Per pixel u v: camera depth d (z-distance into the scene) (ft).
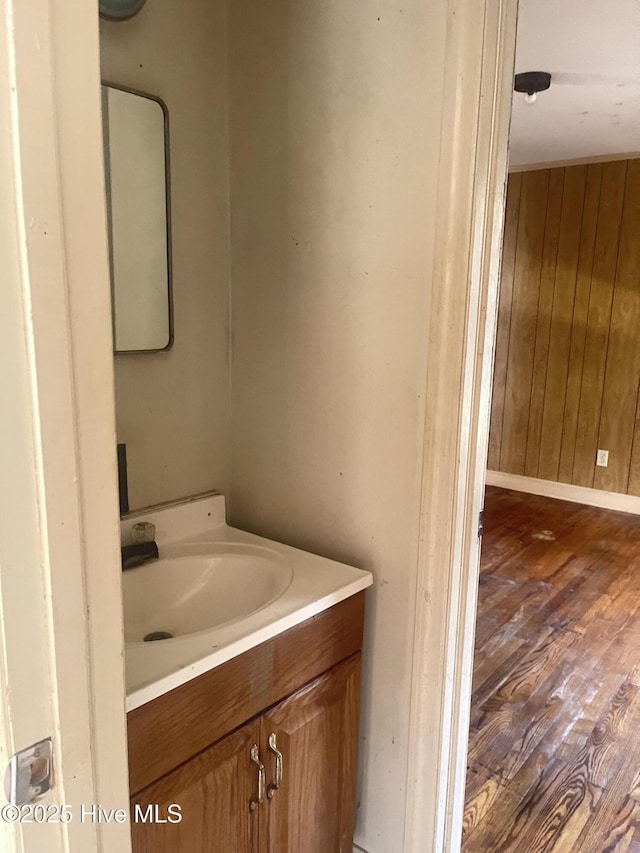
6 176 1.81
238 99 5.15
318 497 5.19
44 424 1.97
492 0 3.89
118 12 4.35
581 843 5.74
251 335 5.41
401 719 4.91
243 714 3.84
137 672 3.34
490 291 4.35
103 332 2.14
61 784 2.18
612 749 6.93
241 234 5.33
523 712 7.49
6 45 1.76
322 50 4.61
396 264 4.47
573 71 8.99
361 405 4.81
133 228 4.71
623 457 14.43
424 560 4.57
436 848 4.99
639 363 13.92
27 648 2.03
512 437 15.97
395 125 4.33
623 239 13.75
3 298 1.85
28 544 1.99
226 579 4.93
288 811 4.31
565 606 10.04
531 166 14.70
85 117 1.99
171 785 3.47
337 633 4.50
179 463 5.35
